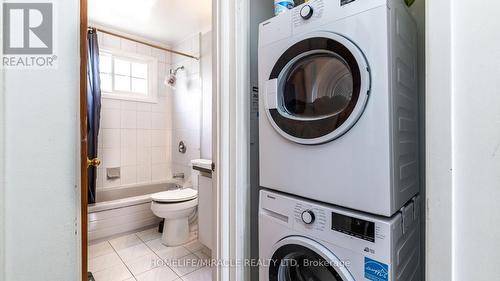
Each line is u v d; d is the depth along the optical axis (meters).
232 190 1.18
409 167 0.92
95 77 2.29
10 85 0.43
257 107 1.27
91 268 1.81
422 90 1.13
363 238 0.77
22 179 0.45
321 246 0.87
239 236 1.17
